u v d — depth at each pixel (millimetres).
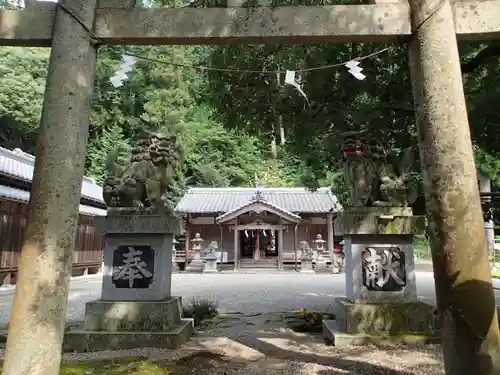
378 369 4258
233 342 5590
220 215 24922
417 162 8102
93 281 16516
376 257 5750
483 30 3570
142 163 6008
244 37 3721
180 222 6137
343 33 3672
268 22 3719
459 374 3023
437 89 3348
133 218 5676
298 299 10805
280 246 23906
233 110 8703
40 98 25453
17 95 24906
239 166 36406
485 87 6910
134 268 5719
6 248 13547
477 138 7566
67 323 7012
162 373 4145
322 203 25781
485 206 8219
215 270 22875
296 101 7875
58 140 3385
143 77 29625
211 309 7977
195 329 6547
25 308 3096
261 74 7863
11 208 13789
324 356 4797
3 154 15398
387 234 5688
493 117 7027
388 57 6957
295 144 8969
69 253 3320
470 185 3205
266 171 36594
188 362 4520
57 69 3521
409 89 7301
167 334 5238
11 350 3037
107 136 29547
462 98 3354
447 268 3145
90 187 21516
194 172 34031
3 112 24953
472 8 3605
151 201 5926
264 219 24391
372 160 5984
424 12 3504
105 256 5793
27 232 3252
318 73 7422
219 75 8297
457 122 3285
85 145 3568
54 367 3123
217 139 34719
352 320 5465
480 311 3031
